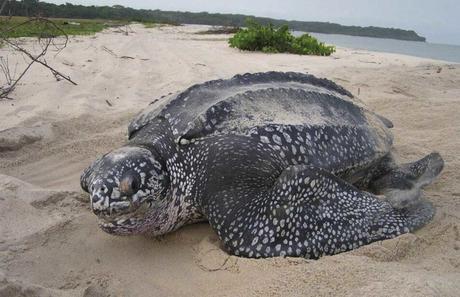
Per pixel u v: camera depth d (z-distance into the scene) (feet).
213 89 5.71
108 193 4.37
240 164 4.85
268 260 4.30
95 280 4.28
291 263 4.22
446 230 5.04
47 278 4.27
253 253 4.42
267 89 5.69
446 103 11.25
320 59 20.99
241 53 23.26
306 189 4.62
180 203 4.99
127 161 4.60
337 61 20.21
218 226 4.66
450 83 14.65
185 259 4.64
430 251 4.62
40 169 7.03
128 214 4.50
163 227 4.94
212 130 5.06
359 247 4.58
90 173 4.96
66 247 4.78
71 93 11.70
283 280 3.97
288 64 18.29
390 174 6.33
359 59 21.94
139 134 5.39
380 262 4.27
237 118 5.19
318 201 4.72
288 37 25.02
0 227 4.95
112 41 29.53
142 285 4.23
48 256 4.60
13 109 9.90
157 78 14.34
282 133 5.24
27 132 8.04
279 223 4.48
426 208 5.24
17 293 3.62
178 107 5.44
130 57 19.69
